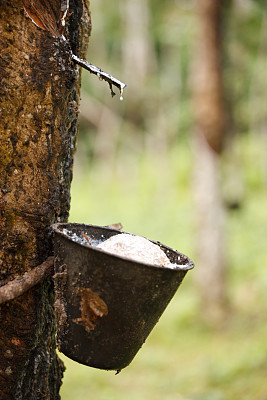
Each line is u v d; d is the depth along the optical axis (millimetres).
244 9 12945
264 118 17688
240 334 9320
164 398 6734
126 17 21109
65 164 2348
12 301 2045
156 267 1869
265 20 13641
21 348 2084
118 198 19828
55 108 2100
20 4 1992
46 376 2283
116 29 21516
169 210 16859
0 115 2002
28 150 2057
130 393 7125
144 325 1964
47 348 2285
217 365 7316
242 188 13898
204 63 8586
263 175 16938
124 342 1956
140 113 22812
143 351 8945
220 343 9047
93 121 23156
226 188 13070
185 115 18969
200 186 10508
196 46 9117
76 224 2168
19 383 2160
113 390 7270
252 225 13648
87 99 22875
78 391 7293
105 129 22891
